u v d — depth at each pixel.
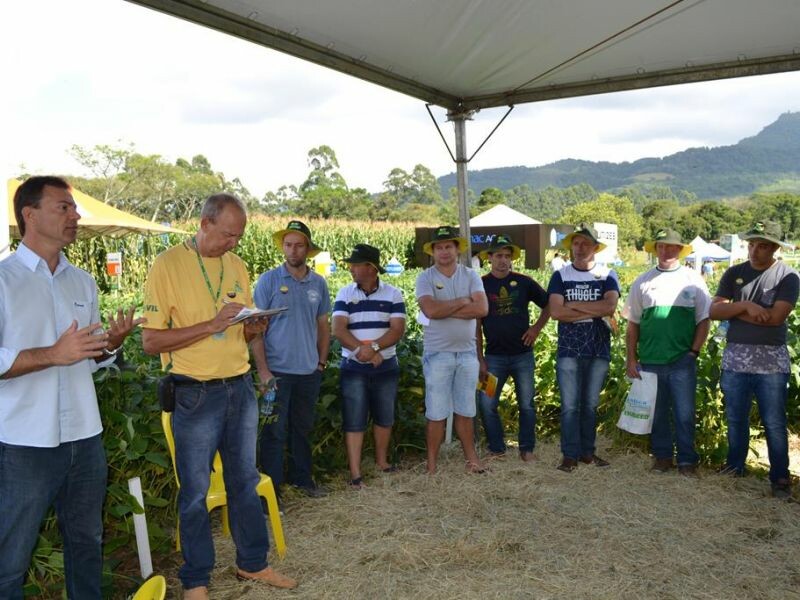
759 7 4.43
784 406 5.06
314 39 4.77
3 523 2.70
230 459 3.59
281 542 4.03
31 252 2.80
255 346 4.08
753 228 5.07
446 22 4.54
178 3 3.96
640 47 5.16
